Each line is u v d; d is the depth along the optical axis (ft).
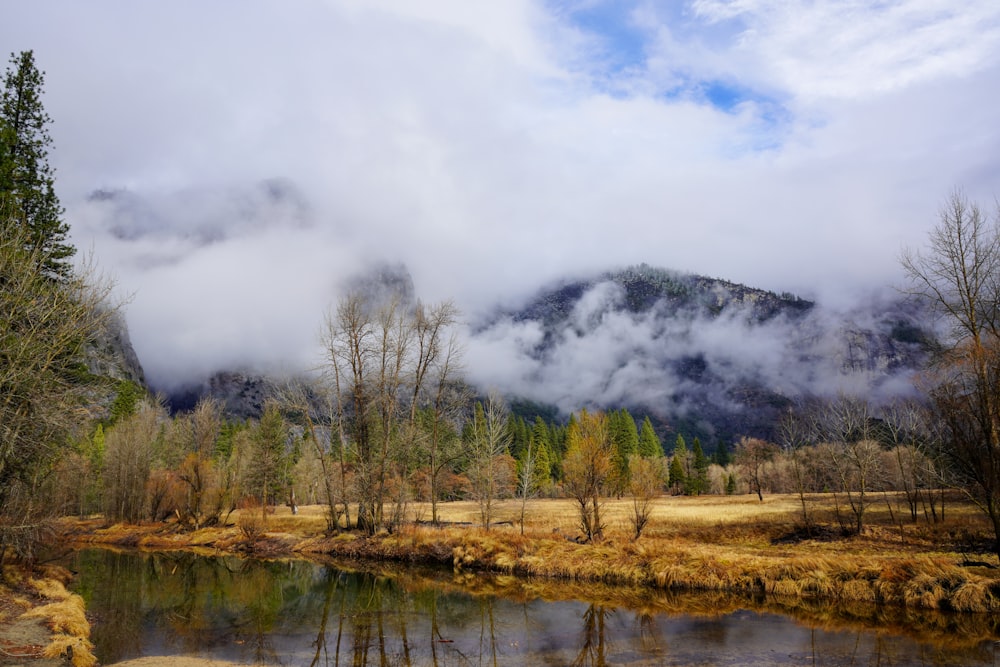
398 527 131.75
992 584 67.56
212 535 163.53
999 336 75.66
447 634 66.49
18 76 95.14
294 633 67.56
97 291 75.66
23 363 66.69
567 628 67.77
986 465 72.13
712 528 127.34
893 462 178.19
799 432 215.92
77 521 216.95
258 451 185.47
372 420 140.26
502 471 158.81
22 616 63.00
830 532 119.85
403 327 142.00
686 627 66.18
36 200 92.94
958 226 83.92
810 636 61.21
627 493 243.60
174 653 59.31
